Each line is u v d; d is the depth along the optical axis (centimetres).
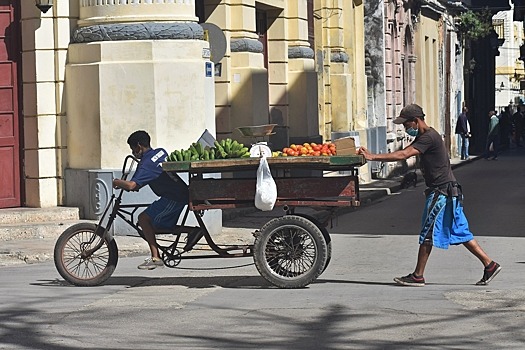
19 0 1992
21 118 1998
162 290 1340
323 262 1323
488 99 6506
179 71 1897
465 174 3841
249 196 1351
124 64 1894
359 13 3491
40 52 1969
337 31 3192
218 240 1822
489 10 5897
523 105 8675
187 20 1928
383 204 2667
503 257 1620
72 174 1962
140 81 1889
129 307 1212
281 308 1187
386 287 1330
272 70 2639
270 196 1320
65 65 1975
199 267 1555
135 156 1398
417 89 4612
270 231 1328
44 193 1980
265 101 2366
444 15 5069
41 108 1970
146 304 1232
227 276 1459
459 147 5219
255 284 1379
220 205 1357
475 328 1059
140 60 1894
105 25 1920
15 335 1059
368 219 2270
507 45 9538
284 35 2634
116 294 1312
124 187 1363
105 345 1008
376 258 1631
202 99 1927
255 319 1128
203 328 1085
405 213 2400
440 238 1320
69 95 1967
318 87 3044
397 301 1214
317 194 1335
